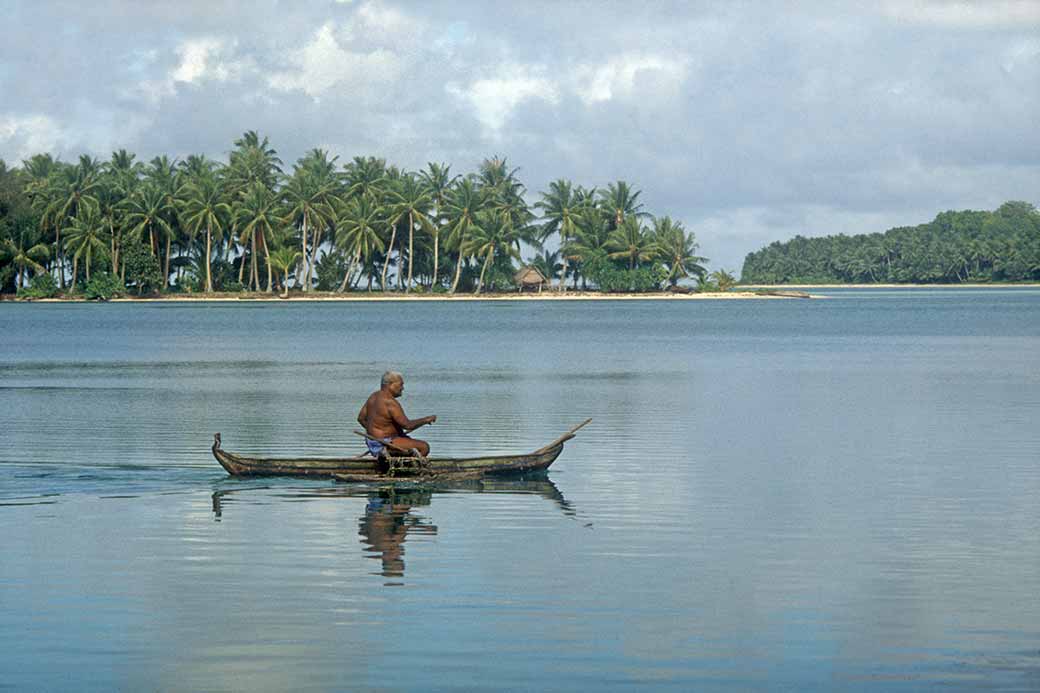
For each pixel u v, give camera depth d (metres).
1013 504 21.55
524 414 36.88
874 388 45.97
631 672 12.54
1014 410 37.59
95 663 12.77
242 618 14.27
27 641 13.45
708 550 17.88
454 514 20.58
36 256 180.12
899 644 13.43
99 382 50.38
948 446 29.28
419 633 13.75
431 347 77.06
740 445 29.53
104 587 15.62
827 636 13.71
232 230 177.62
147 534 18.80
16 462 26.52
